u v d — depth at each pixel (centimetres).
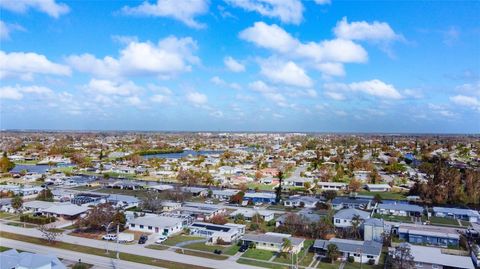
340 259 7612
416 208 11856
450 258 7250
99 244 8400
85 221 9262
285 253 7850
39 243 8438
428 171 18375
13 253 6719
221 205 12950
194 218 10762
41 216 10588
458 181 14538
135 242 8594
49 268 6359
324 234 9012
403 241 8819
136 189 15925
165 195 13175
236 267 7081
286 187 16675
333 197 13688
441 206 13038
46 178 17862
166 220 9825
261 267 7100
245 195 13862
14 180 17550
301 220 9494
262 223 10481
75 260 7375
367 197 14238
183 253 7869
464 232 9506
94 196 13325
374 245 7856
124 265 7119
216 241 8556
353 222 9200
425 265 7075
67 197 13450
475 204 13162
